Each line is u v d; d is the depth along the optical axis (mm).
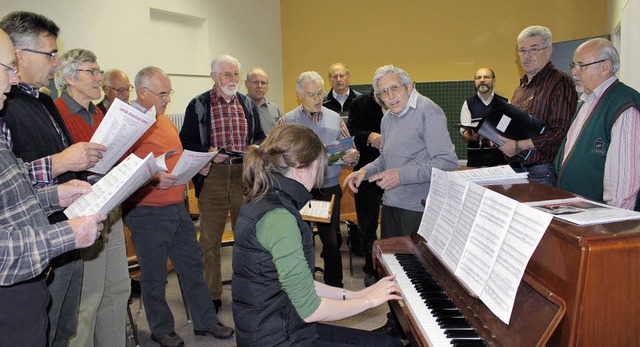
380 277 1976
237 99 3285
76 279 1904
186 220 2764
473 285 1260
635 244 979
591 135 2047
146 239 2596
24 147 1651
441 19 5938
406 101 2398
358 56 6352
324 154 1531
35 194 1444
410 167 2283
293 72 6672
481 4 5754
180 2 5145
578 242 983
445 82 5930
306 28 6539
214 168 3080
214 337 2850
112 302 2346
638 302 992
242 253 1429
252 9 6117
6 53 1285
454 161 2299
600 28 5297
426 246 1857
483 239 1279
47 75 1786
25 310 1352
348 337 1604
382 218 2592
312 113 3268
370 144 3668
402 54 6152
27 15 1716
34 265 1253
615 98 1972
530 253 1063
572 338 991
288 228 1369
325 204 2998
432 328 1313
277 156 1455
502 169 2018
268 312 1420
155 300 2662
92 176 2049
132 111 1829
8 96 1650
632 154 1891
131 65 4695
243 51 6027
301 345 1459
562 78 2611
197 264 2801
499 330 1167
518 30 5637
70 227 1331
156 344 2791
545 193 1558
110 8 4453
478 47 5824
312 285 1397
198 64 5566
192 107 3156
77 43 4176
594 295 976
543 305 1072
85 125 2297
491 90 4531
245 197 1496
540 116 2664
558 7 5441
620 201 1905
